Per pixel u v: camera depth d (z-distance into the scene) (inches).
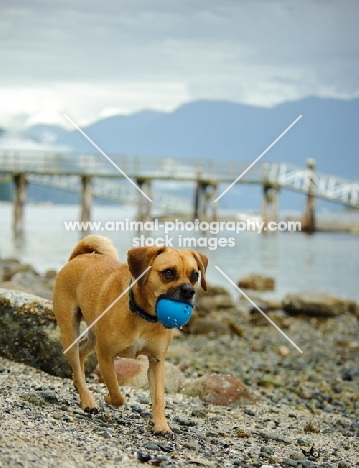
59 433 196.2
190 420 250.2
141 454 186.5
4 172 1565.0
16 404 223.0
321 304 682.2
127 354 219.0
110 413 236.4
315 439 258.4
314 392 365.4
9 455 166.7
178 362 403.2
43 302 295.6
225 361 435.5
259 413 289.7
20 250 1254.9
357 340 563.8
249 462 205.2
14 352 294.0
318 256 1380.4
